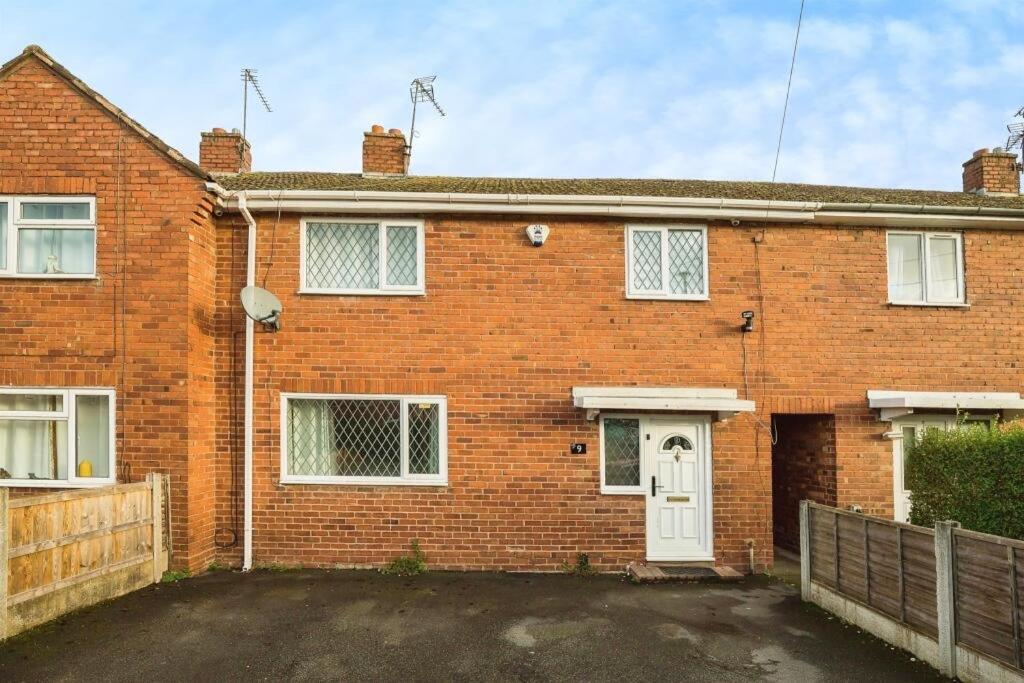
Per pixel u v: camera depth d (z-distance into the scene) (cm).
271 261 900
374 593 757
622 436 906
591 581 827
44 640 586
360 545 875
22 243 825
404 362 893
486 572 866
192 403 825
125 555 728
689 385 911
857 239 945
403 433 887
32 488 810
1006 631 482
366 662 563
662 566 872
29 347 809
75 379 808
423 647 598
